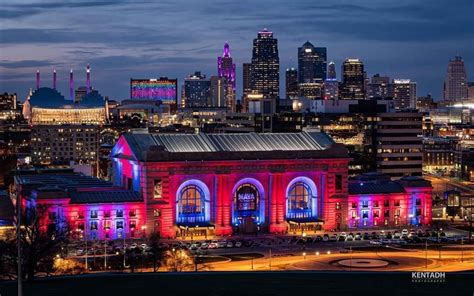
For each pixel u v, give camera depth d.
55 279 117.19
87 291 105.56
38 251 152.00
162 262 190.12
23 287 110.44
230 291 102.94
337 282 107.56
